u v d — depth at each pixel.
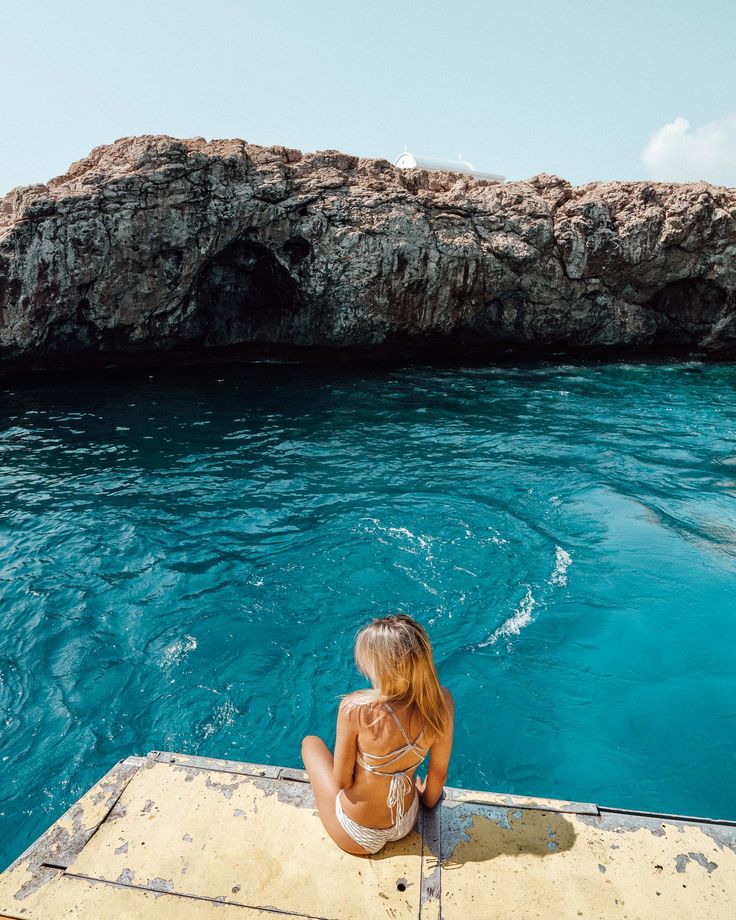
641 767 4.50
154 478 9.67
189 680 5.34
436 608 6.39
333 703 5.11
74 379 15.96
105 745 4.66
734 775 4.42
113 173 14.95
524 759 4.57
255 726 4.86
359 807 2.48
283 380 16.50
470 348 20.33
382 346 18.86
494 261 17.98
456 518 8.38
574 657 5.65
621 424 12.78
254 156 16.80
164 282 15.92
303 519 8.34
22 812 4.09
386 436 11.90
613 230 18.53
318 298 17.39
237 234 16.25
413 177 18.58
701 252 18.80
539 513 8.57
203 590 6.66
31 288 14.66
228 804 2.80
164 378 16.38
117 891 2.39
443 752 2.55
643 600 6.51
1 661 5.53
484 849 2.58
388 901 2.37
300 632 6.00
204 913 2.32
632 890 2.41
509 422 12.88
